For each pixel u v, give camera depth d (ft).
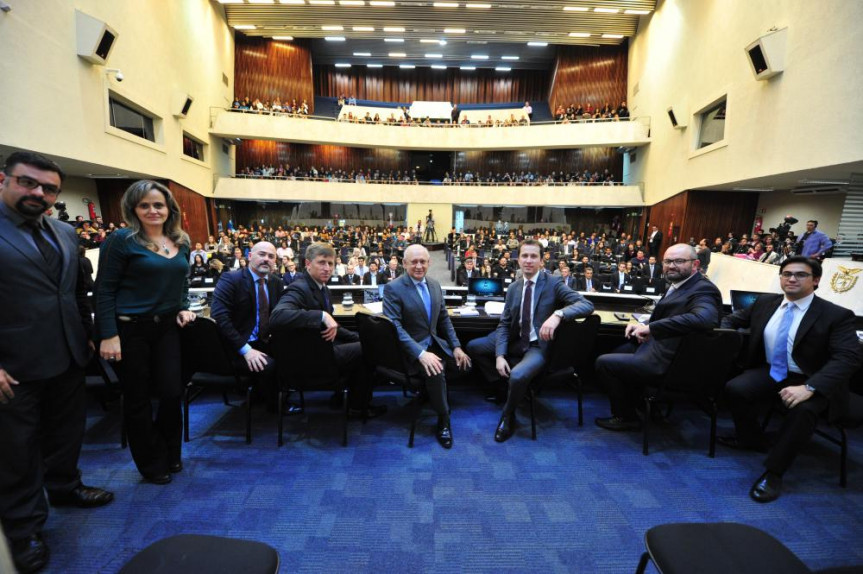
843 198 25.93
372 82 63.67
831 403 6.19
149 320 5.82
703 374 6.90
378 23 44.39
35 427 4.87
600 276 23.47
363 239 43.11
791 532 5.44
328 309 8.18
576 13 43.45
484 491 6.17
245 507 5.75
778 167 22.76
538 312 8.28
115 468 6.63
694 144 33.19
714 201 34.01
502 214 57.67
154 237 5.86
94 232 25.41
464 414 8.81
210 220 42.98
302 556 4.92
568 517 5.64
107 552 4.95
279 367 7.11
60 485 5.57
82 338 5.38
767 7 23.86
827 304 6.61
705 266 27.61
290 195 46.85
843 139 18.56
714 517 5.70
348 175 55.57
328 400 9.39
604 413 8.90
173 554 3.11
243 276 7.90
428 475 6.55
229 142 48.16
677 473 6.70
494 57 58.65
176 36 34.45
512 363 8.30
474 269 24.76
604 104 52.39
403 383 7.46
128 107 28.73
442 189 51.06
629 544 5.19
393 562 4.86
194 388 9.25
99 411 8.64
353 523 5.47
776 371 7.06
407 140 48.08
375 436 7.80
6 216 4.62
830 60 19.30
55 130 20.97
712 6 30.19
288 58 54.13
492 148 48.34
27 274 4.67
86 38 22.41
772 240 24.29
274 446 7.38
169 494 6.00
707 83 30.71
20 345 4.62
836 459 7.25
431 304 8.21
